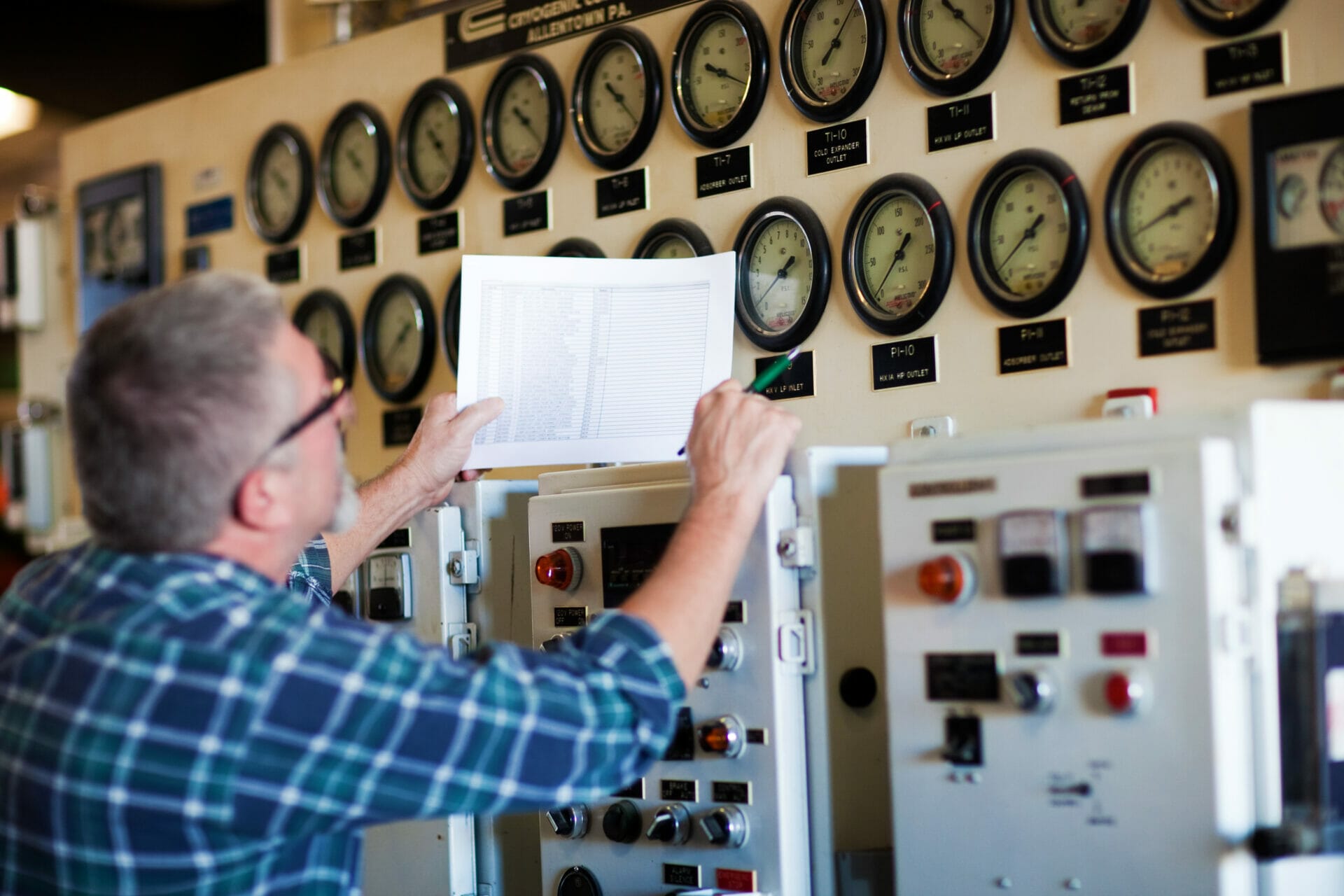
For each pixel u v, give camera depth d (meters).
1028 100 2.18
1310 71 1.89
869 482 1.96
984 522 1.63
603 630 1.42
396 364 3.16
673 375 2.24
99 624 1.30
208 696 1.24
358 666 1.27
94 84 4.89
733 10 2.54
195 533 1.34
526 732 1.31
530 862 2.42
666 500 1.94
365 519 2.18
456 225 3.05
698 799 1.92
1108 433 1.59
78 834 1.27
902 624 1.71
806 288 2.44
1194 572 1.46
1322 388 1.87
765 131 2.53
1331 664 1.52
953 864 1.65
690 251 2.63
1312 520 1.55
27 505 4.28
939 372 2.28
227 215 3.63
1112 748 1.51
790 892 1.82
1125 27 2.04
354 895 1.46
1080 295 2.12
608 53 2.77
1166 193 2.03
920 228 2.30
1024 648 1.59
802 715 1.87
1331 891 1.54
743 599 1.89
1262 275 1.90
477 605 2.38
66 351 4.25
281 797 1.26
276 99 3.51
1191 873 1.45
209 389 1.31
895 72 2.35
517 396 2.25
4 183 6.80
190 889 1.28
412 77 3.17
